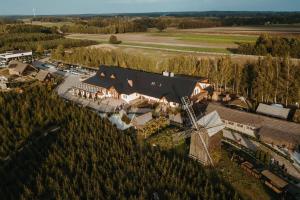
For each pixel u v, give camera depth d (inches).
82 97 3526.1
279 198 1785.2
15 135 2215.8
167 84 3255.4
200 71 3909.9
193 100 3115.2
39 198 1658.5
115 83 3464.6
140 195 1624.0
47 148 2095.2
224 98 3351.4
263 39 5846.5
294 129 2379.4
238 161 2155.5
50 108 2544.3
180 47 7185.0
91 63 5310.0
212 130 2140.7
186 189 1721.2
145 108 3088.1
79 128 2278.5
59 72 4913.9
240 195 1802.4
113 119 2664.9
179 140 2340.1
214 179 1911.9
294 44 5398.6
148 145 2220.7
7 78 4247.0
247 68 3693.4
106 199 1646.2
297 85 3120.1
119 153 2025.1
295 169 2063.2
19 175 1855.3
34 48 7145.7
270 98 3324.3
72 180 1781.5
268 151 2299.5
